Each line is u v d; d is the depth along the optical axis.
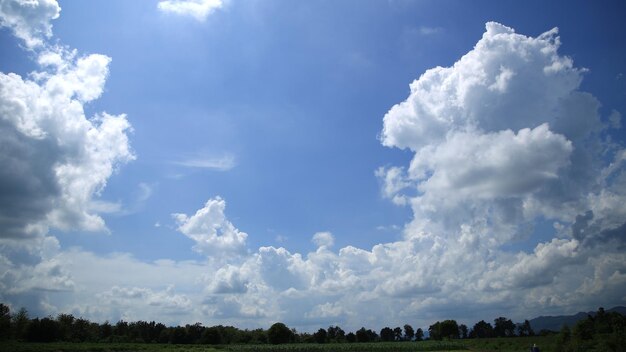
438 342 141.88
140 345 139.12
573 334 68.50
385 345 125.19
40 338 125.50
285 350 111.56
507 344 100.50
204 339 171.00
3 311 127.62
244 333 191.12
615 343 58.06
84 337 154.88
